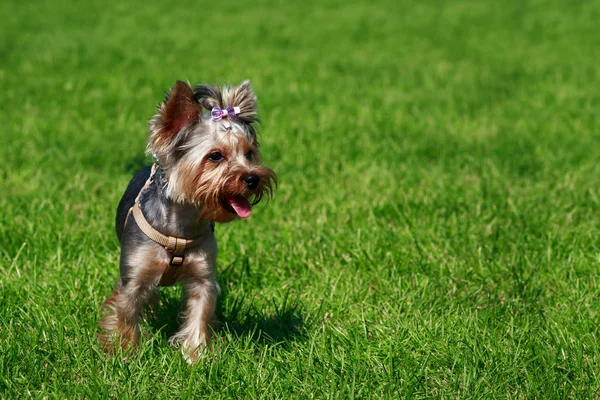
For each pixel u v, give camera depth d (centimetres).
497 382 490
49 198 812
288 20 2514
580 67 1734
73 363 497
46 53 1794
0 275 631
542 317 578
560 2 2800
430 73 1691
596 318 574
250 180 504
